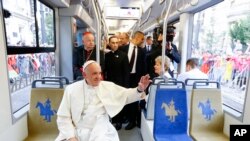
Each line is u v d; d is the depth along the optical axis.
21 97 2.39
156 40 3.69
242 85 2.36
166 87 2.39
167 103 2.28
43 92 2.22
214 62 3.17
